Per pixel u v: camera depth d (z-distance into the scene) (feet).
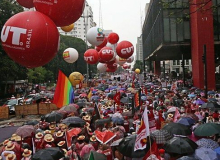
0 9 108.47
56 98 42.73
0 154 26.03
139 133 21.38
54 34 19.26
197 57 95.14
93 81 135.13
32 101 78.48
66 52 57.00
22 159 23.76
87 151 24.94
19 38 18.37
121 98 56.54
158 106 47.78
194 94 62.28
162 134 25.36
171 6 100.94
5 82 131.85
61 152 22.89
